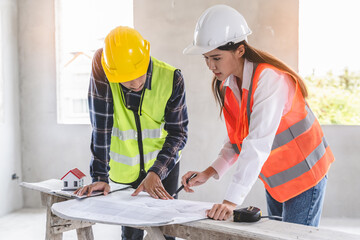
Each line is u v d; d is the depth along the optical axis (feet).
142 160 6.10
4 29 11.68
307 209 4.63
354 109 11.99
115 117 5.91
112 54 4.97
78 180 5.56
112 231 9.84
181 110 5.72
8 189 11.74
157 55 11.40
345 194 10.68
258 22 10.77
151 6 11.35
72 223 5.84
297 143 4.47
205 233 4.01
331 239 3.44
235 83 4.81
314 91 11.98
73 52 12.32
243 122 4.55
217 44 4.28
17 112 12.29
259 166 3.99
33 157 12.39
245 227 3.77
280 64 4.32
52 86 12.19
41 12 12.12
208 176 5.08
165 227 4.32
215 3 10.96
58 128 12.19
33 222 10.72
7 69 11.80
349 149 10.61
